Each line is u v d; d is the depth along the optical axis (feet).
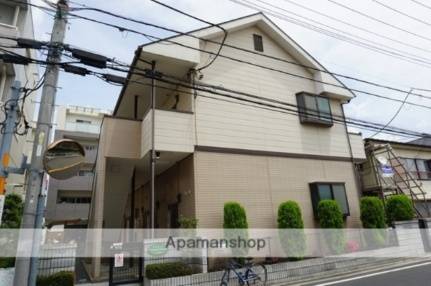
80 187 76.95
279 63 42.04
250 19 40.04
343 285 23.66
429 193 52.01
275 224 34.12
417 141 70.08
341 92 44.47
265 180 35.35
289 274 28.43
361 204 39.78
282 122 39.17
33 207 15.80
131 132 34.73
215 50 37.35
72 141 16.24
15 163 40.75
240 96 37.17
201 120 33.58
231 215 29.60
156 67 34.22
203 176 31.71
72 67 18.88
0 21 37.24
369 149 50.60
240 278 25.27
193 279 24.73
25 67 42.32
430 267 29.07
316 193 37.60
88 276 30.89
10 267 21.62
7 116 16.98
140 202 51.75
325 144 41.78
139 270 26.11
